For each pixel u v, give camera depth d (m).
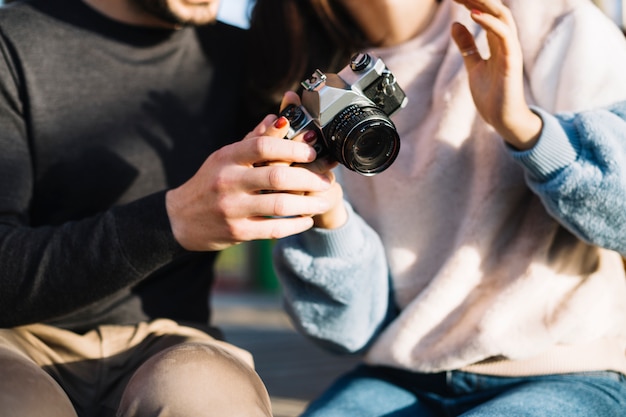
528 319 1.34
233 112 1.67
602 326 1.33
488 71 1.28
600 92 1.33
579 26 1.38
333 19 1.65
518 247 1.38
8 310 1.29
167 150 1.56
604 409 1.25
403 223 1.52
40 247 1.26
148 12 1.50
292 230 1.15
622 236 1.25
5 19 1.50
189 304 1.59
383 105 1.27
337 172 1.63
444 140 1.47
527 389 1.30
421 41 1.58
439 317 1.42
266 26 1.68
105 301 1.47
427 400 1.46
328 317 1.50
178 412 1.01
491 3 1.22
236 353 1.43
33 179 1.49
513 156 1.28
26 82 1.46
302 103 1.26
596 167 1.22
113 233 1.21
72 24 1.53
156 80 1.57
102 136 1.51
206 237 1.16
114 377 1.42
